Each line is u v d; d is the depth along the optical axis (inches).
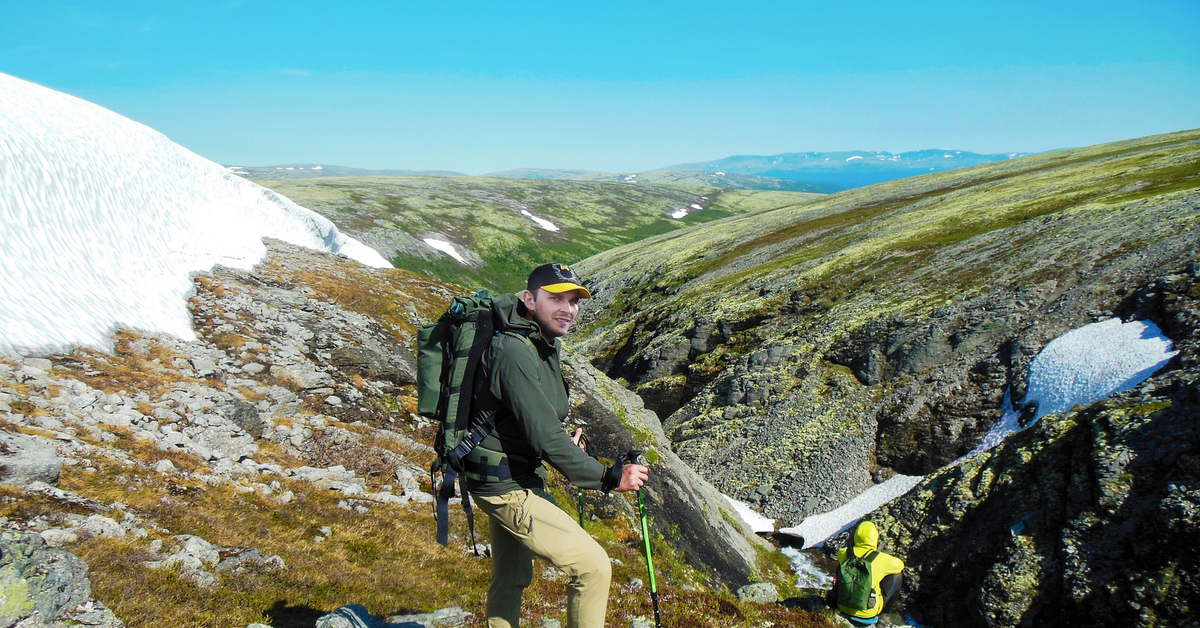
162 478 306.5
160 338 526.0
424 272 6156.5
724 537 947.3
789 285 2475.4
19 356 368.2
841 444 1534.2
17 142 513.3
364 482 434.0
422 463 501.0
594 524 607.5
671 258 4525.1
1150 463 807.7
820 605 490.9
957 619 937.5
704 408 1921.8
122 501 268.8
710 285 3164.4
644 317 3152.1
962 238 2493.8
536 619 291.9
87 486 267.6
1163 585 697.6
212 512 298.0
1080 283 1588.3
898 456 1455.5
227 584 240.1
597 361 3002.0
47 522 222.7
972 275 1920.5
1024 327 1540.4
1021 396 1378.0
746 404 1813.5
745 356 2023.9
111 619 187.6
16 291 414.0
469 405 142.4
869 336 1791.3
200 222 883.4
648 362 2450.8
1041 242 1985.7
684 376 2300.7
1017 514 929.5
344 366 651.5
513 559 166.4
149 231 708.0
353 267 1150.3
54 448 282.0
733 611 426.9
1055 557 834.8
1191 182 2454.5
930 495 1115.9
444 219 7731.3
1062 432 968.9
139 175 770.2
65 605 181.5
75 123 685.3
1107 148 5649.6
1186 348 1151.0
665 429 1927.9
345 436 475.8
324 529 331.9
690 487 1008.9
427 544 362.3
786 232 4301.2
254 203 1222.3
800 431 1622.8
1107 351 1299.2
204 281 728.3
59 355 402.9
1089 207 2242.9
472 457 143.9
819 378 1770.4
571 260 7421.3
